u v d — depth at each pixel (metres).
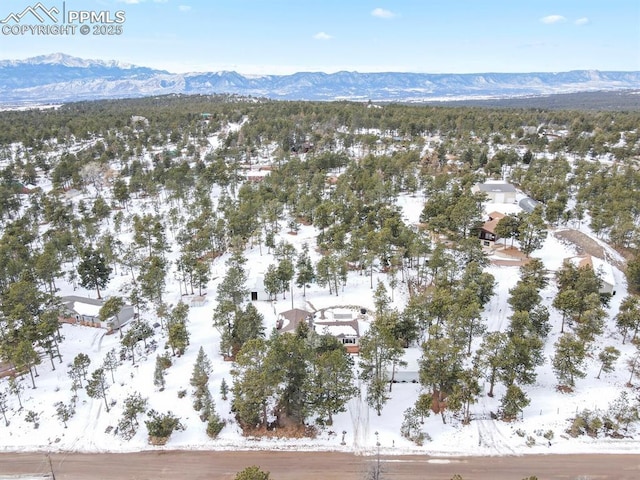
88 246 97.69
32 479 45.53
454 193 108.69
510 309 71.94
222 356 64.38
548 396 55.19
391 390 57.19
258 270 88.75
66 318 77.00
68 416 53.25
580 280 68.31
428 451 47.62
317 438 49.91
